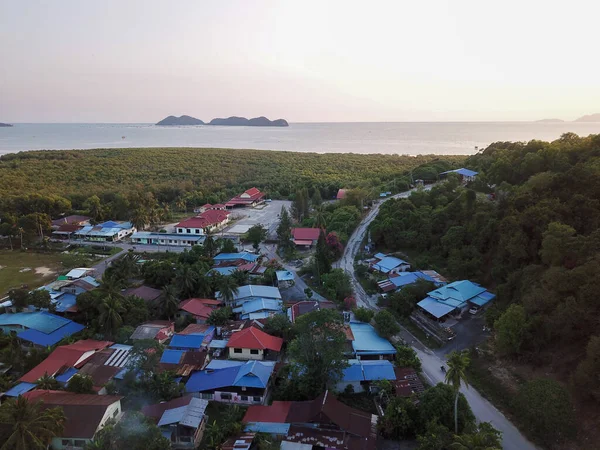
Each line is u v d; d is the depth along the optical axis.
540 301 58.62
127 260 93.62
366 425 48.47
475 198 96.50
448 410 47.56
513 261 74.62
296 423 49.03
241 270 96.25
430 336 70.81
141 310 75.69
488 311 69.44
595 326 52.31
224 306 82.81
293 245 117.06
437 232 99.75
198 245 113.56
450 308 73.12
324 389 55.50
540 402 46.41
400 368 59.69
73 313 79.00
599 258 55.97
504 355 61.09
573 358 53.12
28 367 62.47
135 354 56.69
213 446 46.09
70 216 145.12
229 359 65.38
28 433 38.44
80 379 54.28
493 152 146.12
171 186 184.75
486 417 51.62
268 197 189.62
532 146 115.25
